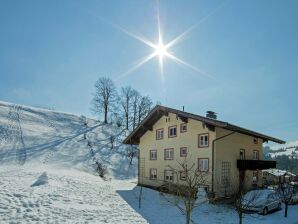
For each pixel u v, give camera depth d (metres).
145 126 33.44
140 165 34.91
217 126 25.47
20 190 18.22
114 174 44.03
